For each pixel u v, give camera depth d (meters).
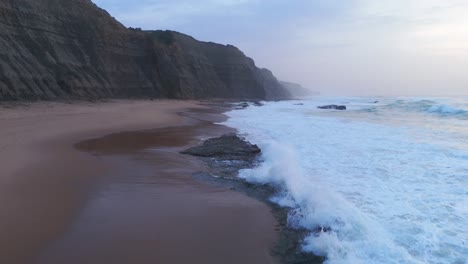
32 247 6.15
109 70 45.16
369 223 7.20
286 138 18.92
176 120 27.55
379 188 9.78
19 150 13.23
